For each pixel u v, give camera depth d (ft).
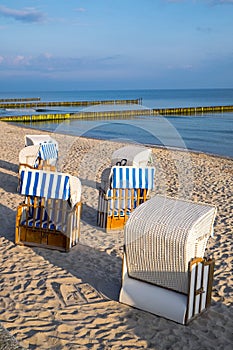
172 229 12.49
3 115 139.95
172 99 301.22
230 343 11.97
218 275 16.57
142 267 13.43
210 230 13.51
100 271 16.70
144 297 13.46
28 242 19.21
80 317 13.10
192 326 12.77
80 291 14.88
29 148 29.68
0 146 54.85
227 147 69.62
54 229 18.63
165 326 12.70
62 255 18.19
